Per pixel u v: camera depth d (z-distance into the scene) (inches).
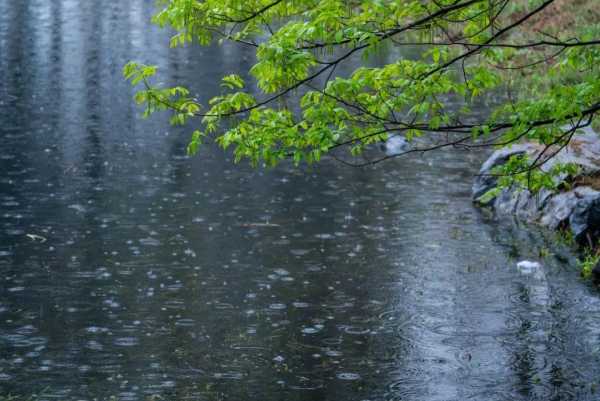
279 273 731.4
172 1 492.7
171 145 1145.4
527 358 590.9
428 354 596.4
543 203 870.4
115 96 1409.9
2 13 2257.6
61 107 1328.7
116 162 1059.3
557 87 485.7
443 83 501.0
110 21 2165.4
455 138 1179.3
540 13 1692.9
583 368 576.1
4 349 590.2
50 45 1835.6
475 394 542.3
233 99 508.7
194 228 837.8
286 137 503.2
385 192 962.1
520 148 928.3
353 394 540.4
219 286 703.1
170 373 563.2
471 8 517.3
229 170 1041.5
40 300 669.9
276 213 886.4
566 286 711.7
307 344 608.4
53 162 1050.1
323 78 1497.3
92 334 615.5
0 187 950.4
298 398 535.2
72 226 834.8
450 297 689.6
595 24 1546.5
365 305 672.4
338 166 1066.1
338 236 821.9
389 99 510.0
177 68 1617.9
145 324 634.2
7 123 1226.6
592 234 799.7
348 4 497.7
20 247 778.2
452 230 843.4
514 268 749.9
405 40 1808.6
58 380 550.6
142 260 753.6
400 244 803.4
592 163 877.2
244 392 541.0
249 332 624.4
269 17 510.9
